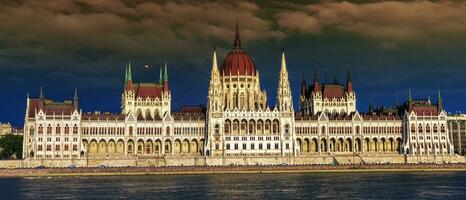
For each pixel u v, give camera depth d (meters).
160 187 183.38
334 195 162.25
